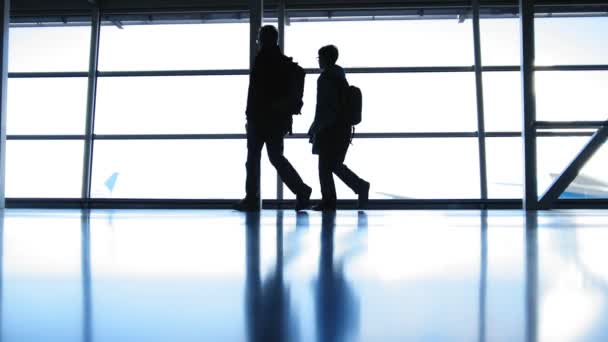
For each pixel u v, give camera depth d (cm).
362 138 759
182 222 321
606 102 773
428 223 318
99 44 815
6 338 53
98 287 87
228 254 142
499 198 747
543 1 765
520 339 52
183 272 106
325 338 53
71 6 810
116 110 799
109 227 267
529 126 557
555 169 777
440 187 807
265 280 95
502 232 234
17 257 132
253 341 51
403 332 55
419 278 98
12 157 793
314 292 82
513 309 68
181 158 778
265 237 204
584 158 550
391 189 817
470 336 54
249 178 468
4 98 570
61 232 229
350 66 768
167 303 73
